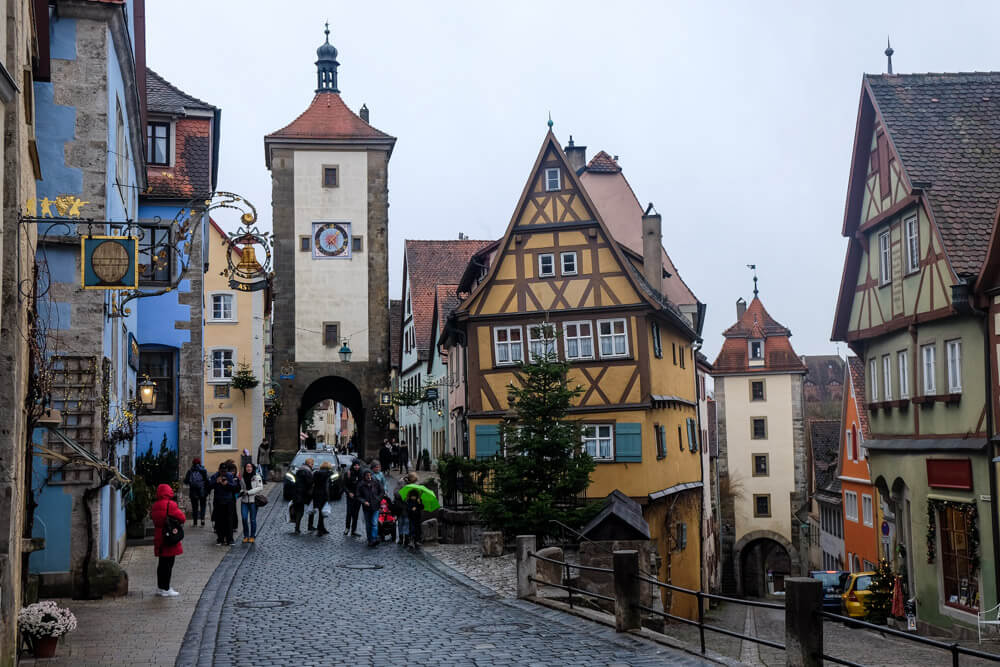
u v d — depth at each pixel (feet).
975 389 69.05
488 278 107.45
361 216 181.88
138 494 73.61
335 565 66.44
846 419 135.95
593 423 103.81
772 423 206.69
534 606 49.29
